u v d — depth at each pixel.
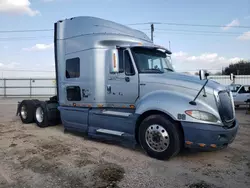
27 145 5.42
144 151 4.93
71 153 4.80
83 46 5.88
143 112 4.63
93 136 5.70
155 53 5.65
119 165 4.13
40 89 29.02
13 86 28.69
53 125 7.96
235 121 4.66
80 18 6.18
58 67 6.68
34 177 3.62
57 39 6.62
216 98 4.16
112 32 5.79
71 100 6.31
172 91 4.52
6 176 3.66
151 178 3.61
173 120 4.31
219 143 4.05
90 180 3.51
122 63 5.23
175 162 4.33
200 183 3.45
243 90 13.54
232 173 3.84
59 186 3.31
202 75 4.24
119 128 5.15
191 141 4.12
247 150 5.09
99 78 5.57
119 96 5.30
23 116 8.55
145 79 4.88
